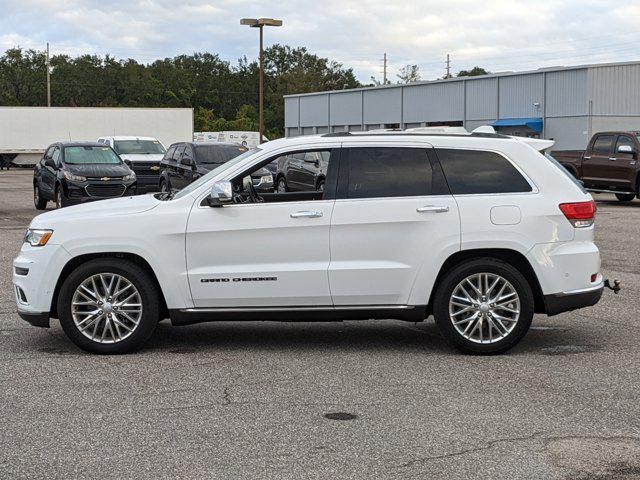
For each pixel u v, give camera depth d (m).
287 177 8.07
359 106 63.66
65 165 22.42
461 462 4.91
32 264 7.52
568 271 7.47
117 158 23.31
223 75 139.75
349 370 7.00
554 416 5.77
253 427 5.52
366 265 7.41
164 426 5.54
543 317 9.27
